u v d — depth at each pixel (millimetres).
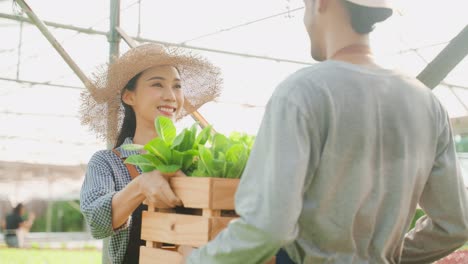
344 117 1149
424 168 1277
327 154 1139
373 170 1197
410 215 1310
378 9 1222
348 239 1188
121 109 2375
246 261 1131
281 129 1110
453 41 1745
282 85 1167
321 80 1153
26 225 14969
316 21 1298
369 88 1188
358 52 1247
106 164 2031
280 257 1286
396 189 1212
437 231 1379
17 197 16703
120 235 1974
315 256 1187
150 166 1524
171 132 1554
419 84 1302
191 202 1392
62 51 3471
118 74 2156
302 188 1111
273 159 1095
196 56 2297
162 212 1514
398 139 1210
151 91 2145
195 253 1230
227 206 1355
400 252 1328
